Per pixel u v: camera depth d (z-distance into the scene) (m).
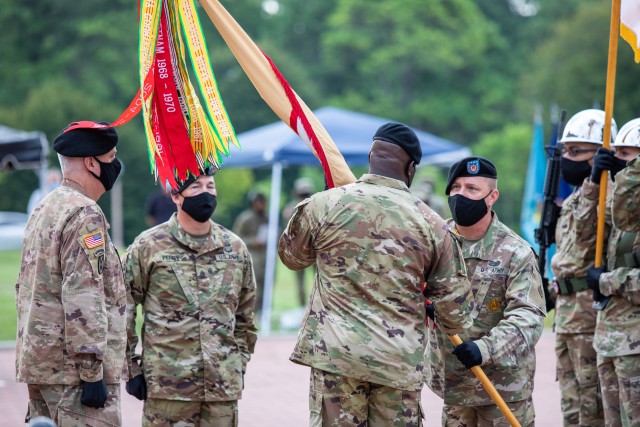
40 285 10.59
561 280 14.19
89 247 10.50
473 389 11.66
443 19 130.75
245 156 30.14
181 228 12.54
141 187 103.88
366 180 10.45
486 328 11.72
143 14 11.22
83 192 11.02
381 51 129.00
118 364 10.84
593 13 103.88
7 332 28.52
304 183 34.44
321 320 10.25
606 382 13.29
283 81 11.84
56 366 10.54
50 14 126.38
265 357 23.97
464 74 133.50
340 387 10.12
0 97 118.50
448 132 132.75
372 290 10.09
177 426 12.40
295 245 10.66
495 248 11.80
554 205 14.70
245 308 12.94
